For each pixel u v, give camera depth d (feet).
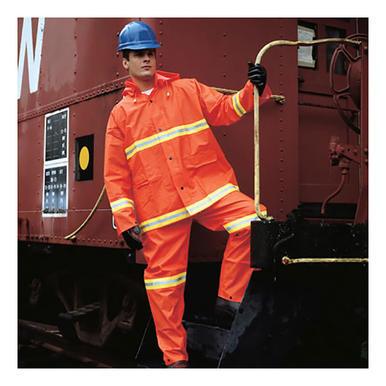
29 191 19.39
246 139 14.21
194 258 13.38
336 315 12.75
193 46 13.65
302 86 15.87
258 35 14.46
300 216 12.05
